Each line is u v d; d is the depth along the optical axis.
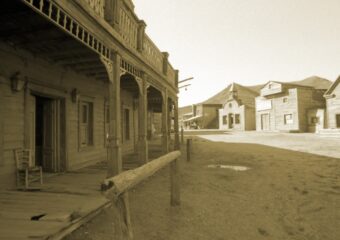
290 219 5.03
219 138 26.47
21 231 3.45
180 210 5.38
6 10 4.41
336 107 27.67
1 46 5.88
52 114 8.15
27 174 6.05
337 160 10.72
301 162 10.58
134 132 14.77
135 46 8.03
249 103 50.16
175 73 15.66
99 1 5.76
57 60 7.53
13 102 6.27
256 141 21.56
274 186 7.20
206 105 58.34
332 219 4.95
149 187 7.16
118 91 6.47
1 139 5.84
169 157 5.06
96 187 5.96
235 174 8.85
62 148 8.24
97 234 3.94
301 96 32.12
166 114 12.01
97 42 5.60
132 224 4.56
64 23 4.34
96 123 10.45
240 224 4.81
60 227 3.61
